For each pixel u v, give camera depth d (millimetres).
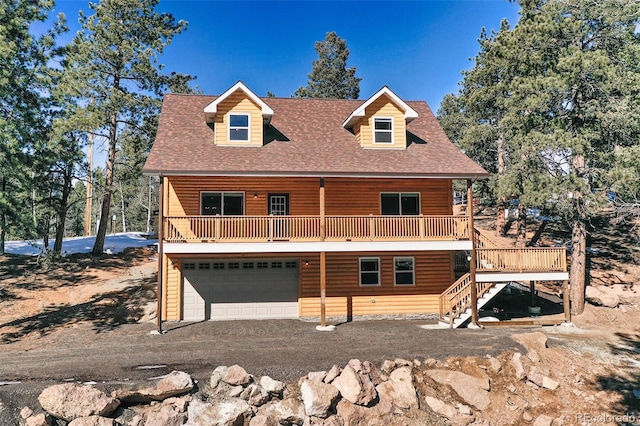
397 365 12203
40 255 25000
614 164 19047
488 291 17969
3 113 18703
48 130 21734
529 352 13492
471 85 32781
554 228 31484
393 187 19531
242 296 18625
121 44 24688
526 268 17859
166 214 17984
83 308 18703
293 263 19016
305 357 12516
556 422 10883
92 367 11602
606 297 20078
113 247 29469
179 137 18359
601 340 16031
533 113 20969
